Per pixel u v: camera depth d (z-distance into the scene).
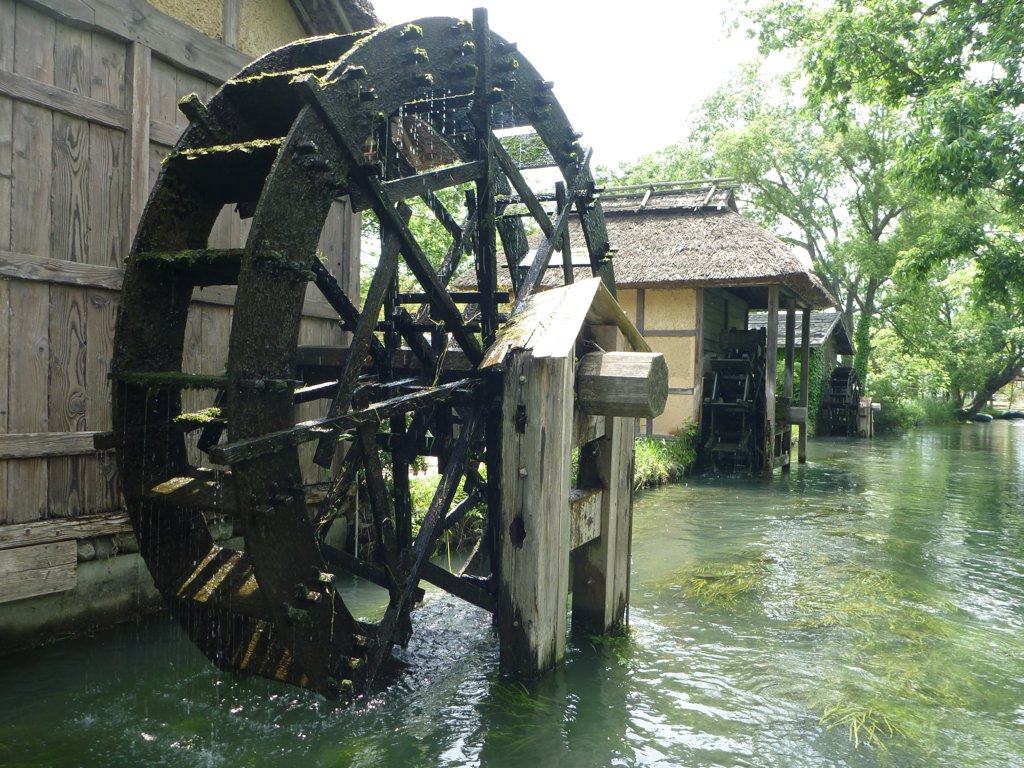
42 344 3.45
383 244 3.23
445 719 2.94
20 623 3.41
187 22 4.11
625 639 3.86
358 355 3.10
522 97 4.14
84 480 3.65
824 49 11.44
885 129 22.42
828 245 25.20
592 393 3.30
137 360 3.01
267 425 2.64
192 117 3.05
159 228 3.04
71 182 3.56
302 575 2.79
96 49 3.65
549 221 4.45
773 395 11.48
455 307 3.64
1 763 2.51
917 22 10.60
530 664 3.17
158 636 3.70
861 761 2.71
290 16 4.82
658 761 2.67
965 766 2.69
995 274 10.05
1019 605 4.71
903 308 26.56
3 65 3.27
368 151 4.03
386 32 3.08
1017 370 37.94
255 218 2.52
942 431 27.78
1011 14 9.16
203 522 3.35
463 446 3.53
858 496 9.44
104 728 2.78
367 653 3.08
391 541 3.18
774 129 24.19
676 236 12.45
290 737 2.77
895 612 4.43
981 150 8.80
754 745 2.81
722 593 4.75
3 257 3.25
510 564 3.17
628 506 4.00
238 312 2.49
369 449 3.06
